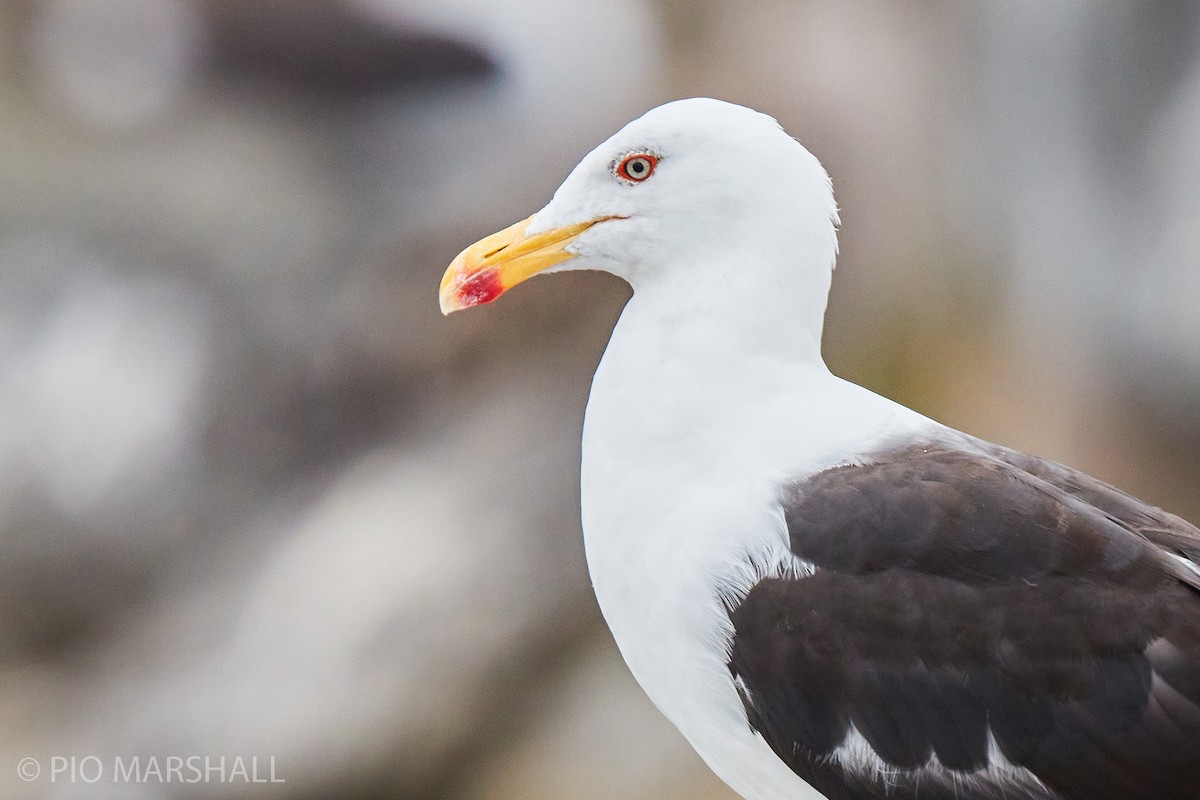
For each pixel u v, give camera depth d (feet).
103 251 57.98
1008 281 51.72
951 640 18.08
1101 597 17.83
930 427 20.47
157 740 44.04
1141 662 17.56
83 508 50.80
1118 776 17.57
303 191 58.70
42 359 54.60
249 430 51.62
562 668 43.75
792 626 18.67
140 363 54.03
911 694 18.24
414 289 53.31
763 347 20.21
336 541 46.55
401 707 42.37
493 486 45.88
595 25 57.82
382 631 43.16
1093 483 20.02
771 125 20.75
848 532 18.71
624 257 21.13
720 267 20.42
